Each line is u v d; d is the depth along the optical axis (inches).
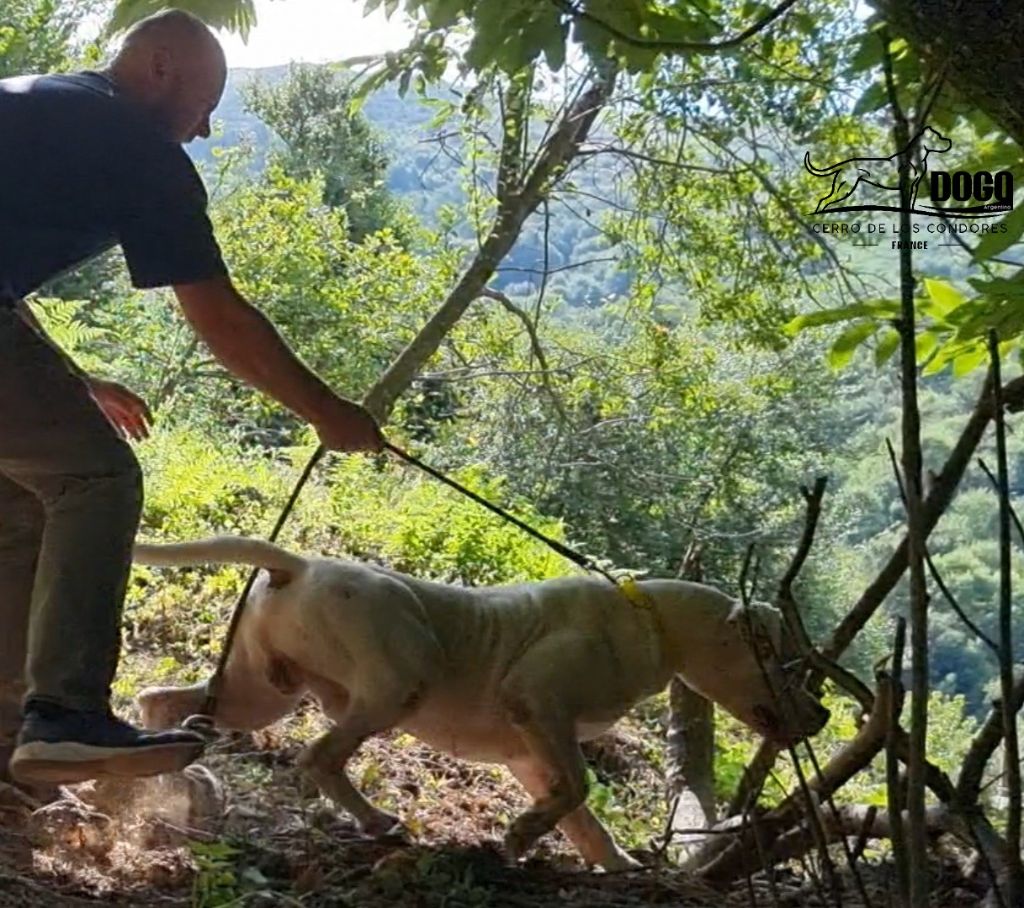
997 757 317.7
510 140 403.9
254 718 178.1
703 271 453.4
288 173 769.6
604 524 596.7
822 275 444.1
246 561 167.6
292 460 433.1
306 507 376.2
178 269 138.3
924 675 95.7
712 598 176.1
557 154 408.5
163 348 557.9
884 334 198.7
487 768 225.3
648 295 472.7
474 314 527.2
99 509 136.9
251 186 678.5
